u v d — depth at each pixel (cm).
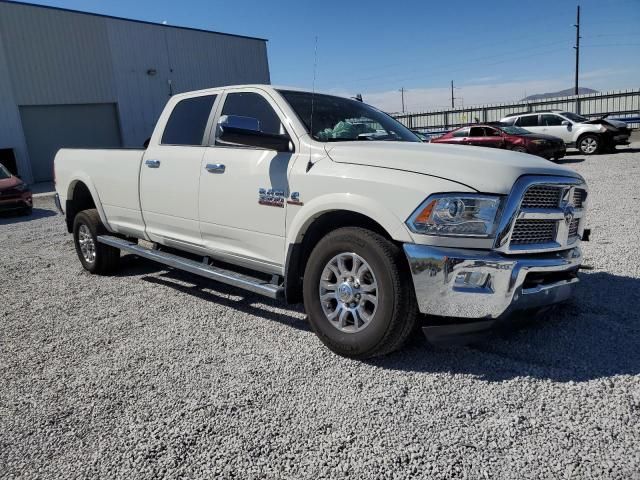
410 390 306
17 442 273
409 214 313
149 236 525
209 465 246
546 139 1717
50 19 2233
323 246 352
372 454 249
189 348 383
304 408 292
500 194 305
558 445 248
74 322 455
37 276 631
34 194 1806
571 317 404
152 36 2584
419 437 261
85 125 2392
